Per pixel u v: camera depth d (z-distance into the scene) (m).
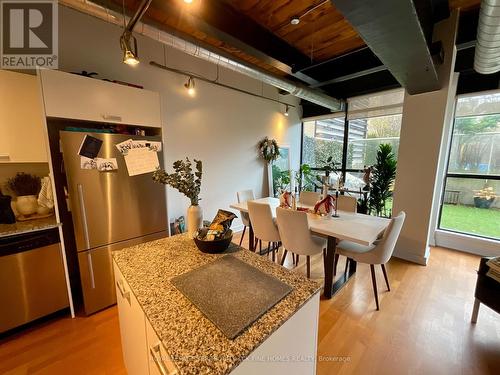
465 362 1.55
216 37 2.25
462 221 3.43
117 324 1.94
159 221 2.39
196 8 2.04
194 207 1.53
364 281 2.56
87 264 1.98
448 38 2.51
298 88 3.50
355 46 2.92
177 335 0.70
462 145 3.34
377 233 1.97
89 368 1.54
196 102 3.62
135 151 2.17
